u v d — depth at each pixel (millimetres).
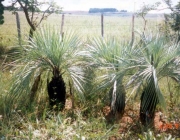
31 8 8703
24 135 3326
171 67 3900
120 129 4016
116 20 16781
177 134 3855
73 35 4469
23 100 4367
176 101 4711
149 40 4219
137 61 3918
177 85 4547
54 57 4188
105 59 4371
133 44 4379
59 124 3697
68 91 5113
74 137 3307
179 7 8477
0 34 9523
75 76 4270
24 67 4227
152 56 3896
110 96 4238
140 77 3762
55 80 4309
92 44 4641
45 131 3467
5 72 5273
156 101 3945
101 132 3707
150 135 3449
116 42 4480
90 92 4441
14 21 12312
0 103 4207
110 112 4371
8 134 3377
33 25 8414
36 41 4324
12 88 4258
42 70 4422
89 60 4457
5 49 7949
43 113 3998
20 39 4574
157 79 3770
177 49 3961
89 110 4500
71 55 4316
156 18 9148
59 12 9078
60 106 4367
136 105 4836
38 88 4648
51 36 4332
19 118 3830
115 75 3986
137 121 4215
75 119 4145
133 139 3648
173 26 8328
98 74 4465
